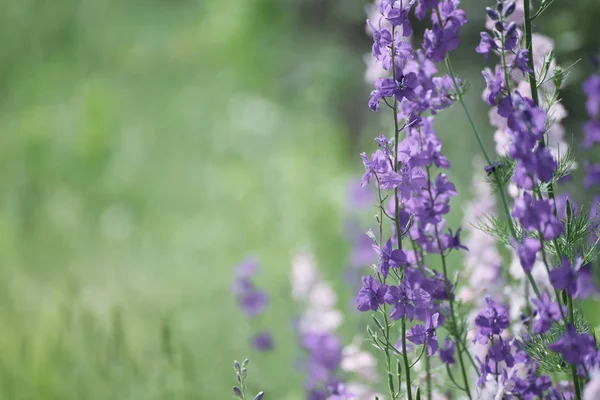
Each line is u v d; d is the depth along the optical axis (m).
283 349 5.26
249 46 12.35
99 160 10.37
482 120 7.34
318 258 6.92
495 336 2.56
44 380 5.10
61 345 5.30
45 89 12.53
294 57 11.72
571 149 2.70
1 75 13.22
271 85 11.80
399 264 2.45
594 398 1.97
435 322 2.46
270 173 9.37
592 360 2.14
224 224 8.56
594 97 3.82
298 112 11.02
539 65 2.94
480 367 2.51
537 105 2.47
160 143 10.83
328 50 10.91
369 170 2.46
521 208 2.10
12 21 13.70
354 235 6.38
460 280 3.51
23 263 7.71
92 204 9.53
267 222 8.22
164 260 7.88
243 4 12.95
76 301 5.83
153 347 5.46
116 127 11.13
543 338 2.48
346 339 4.83
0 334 5.79
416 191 2.47
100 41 14.07
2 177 10.06
